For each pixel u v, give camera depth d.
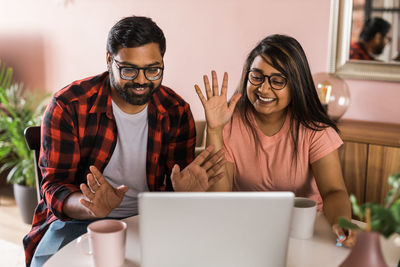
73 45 3.46
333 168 1.60
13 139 2.98
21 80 3.78
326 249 1.14
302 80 1.55
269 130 1.67
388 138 2.07
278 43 1.53
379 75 2.41
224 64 2.87
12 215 3.10
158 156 1.69
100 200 1.23
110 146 1.62
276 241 0.91
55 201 1.44
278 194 0.88
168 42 3.05
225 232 0.89
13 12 3.70
